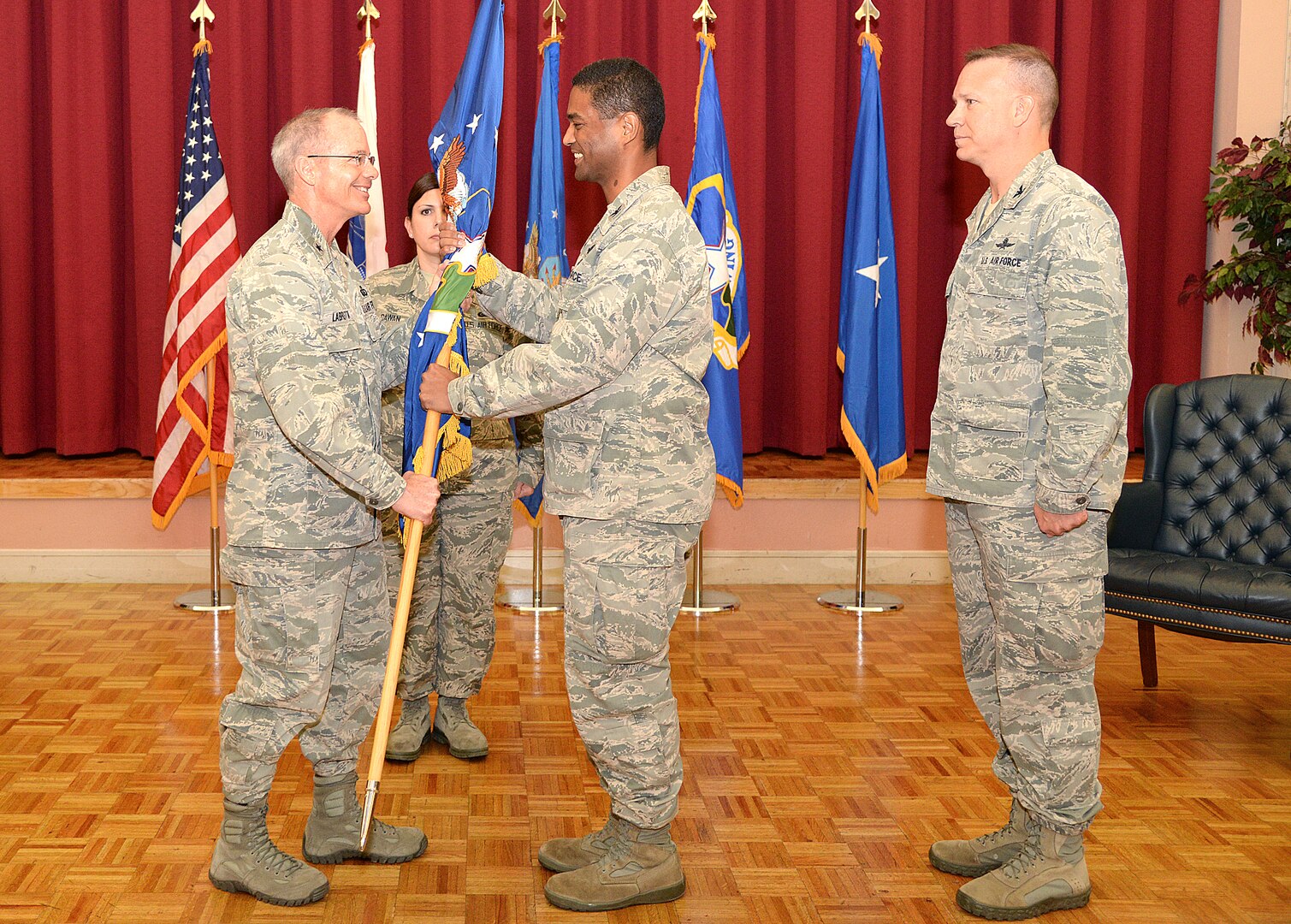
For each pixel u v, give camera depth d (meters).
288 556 2.18
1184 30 5.35
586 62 5.18
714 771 2.99
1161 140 5.57
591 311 2.12
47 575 4.68
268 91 5.20
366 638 2.40
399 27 5.08
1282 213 4.78
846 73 5.47
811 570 4.96
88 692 3.45
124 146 5.16
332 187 2.25
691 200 4.31
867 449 4.45
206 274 4.23
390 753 3.02
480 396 2.18
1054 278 2.16
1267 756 3.15
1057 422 2.14
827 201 5.29
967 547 2.46
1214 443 3.84
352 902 2.30
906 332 5.40
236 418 2.23
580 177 2.33
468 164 2.40
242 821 2.30
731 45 5.21
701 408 2.29
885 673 3.81
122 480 4.64
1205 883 2.43
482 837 2.60
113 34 5.05
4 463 5.02
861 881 2.43
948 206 5.55
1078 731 2.29
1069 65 5.34
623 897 2.29
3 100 4.96
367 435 2.27
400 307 3.00
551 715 3.39
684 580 2.36
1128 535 3.76
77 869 2.39
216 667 3.70
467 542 3.00
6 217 5.01
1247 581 3.25
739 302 4.43
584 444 2.24
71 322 5.03
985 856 2.45
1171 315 5.49
